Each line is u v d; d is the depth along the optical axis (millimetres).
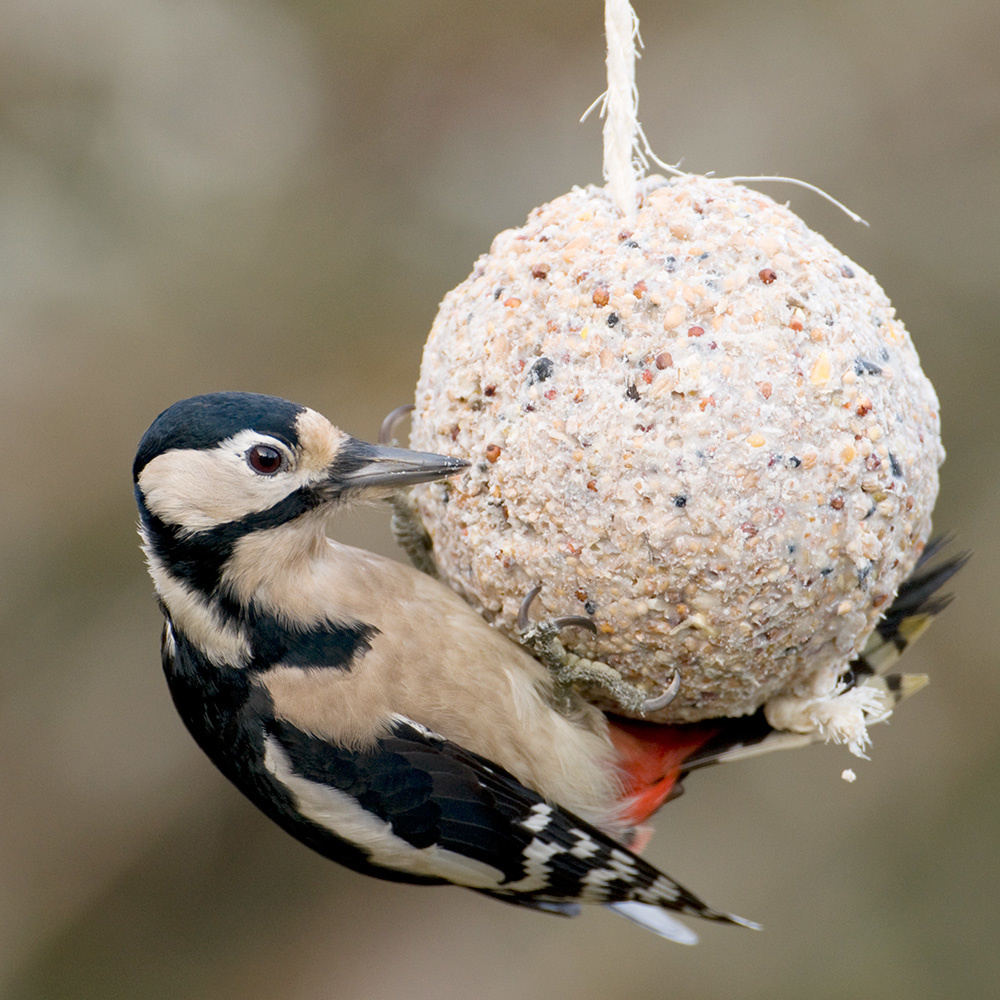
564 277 5703
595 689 6281
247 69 12102
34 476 11453
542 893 7027
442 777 6375
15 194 11703
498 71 12109
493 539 5871
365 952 11641
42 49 11875
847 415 5508
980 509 10891
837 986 10648
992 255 11227
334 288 11812
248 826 11664
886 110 11594
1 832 11234
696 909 6598
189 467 6160
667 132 11750
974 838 10852
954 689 11008
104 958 11352
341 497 6223
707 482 5402
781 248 5633
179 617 6445
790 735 6445
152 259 11773
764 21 11891
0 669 11305
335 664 6332
